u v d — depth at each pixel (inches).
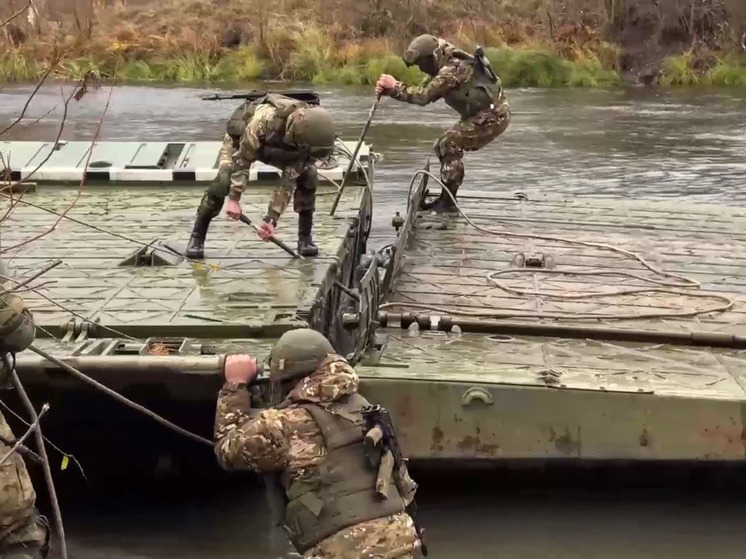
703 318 285.1
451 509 237.1
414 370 239.5
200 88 1063.6
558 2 1323.8
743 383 239.1
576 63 1208.2
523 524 230.4
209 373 210.1
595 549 219.6
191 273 278.5
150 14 1267.2
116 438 229.8
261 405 192.7
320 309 263.4
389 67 1141.1
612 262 344.2
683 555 217.6
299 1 1327.5
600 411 227.9
